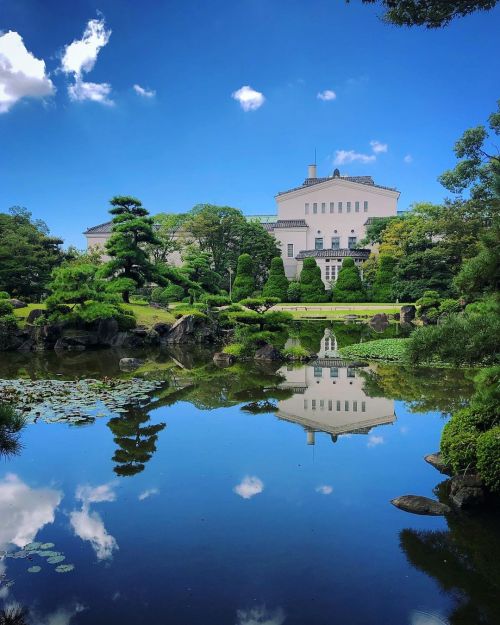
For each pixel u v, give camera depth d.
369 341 25.38
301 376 16.17
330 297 54.69
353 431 9.84
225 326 28.80
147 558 5.40
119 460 8.23
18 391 13.25
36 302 35.06
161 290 39.06
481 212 37.47
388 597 4.78
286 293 53.66
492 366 7.10
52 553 5.48
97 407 11.65
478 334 5.65
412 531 5.98
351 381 15.18
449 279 43.56
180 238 58.62
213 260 60.16
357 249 60.50
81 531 5.97
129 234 30.20
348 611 4.57
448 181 33.78
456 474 7.20
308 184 70.12
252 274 56.44
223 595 4.78
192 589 4.87
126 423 10.38
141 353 22.61
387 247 51.94
